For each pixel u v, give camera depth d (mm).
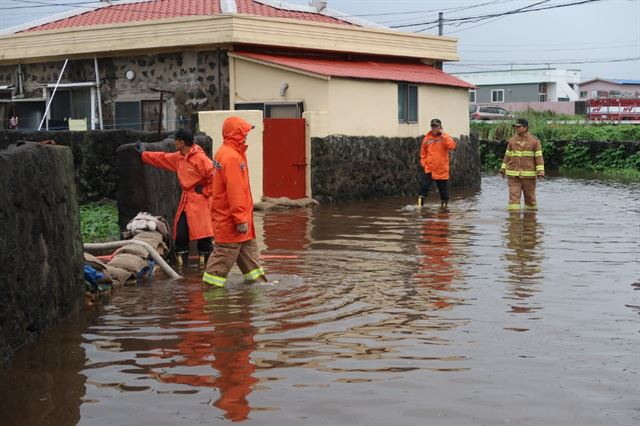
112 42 22547
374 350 6930
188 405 5645
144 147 12117
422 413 5465
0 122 25234
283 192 20297
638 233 14438
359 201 21641
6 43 24516
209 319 8047
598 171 34594
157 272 10867
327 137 20797
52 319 7742
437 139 19203
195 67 21969
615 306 8562
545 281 9922
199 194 11219
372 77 22375
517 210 18531
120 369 6441
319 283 9852
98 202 16641
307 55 23078
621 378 6191
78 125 23328
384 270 10719
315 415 5441
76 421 5367
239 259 9875
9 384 6086
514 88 80375
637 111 48812
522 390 5918
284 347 7031
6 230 6594
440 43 27047
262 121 19234
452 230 14984
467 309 8422
